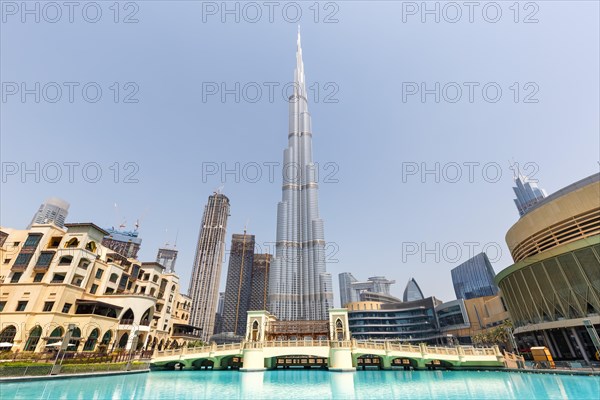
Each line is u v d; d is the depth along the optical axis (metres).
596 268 37.59
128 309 53.47
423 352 38.66
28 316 41.75
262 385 27.66
